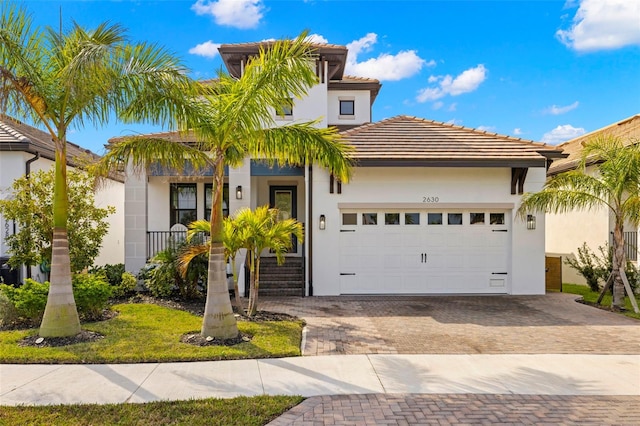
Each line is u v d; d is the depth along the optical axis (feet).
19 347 23.13
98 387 18.04
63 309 24.76
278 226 30.81
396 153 42.16
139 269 43.75
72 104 24.26
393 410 16.05
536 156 42.04
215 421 15.03
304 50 23.12
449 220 43.91
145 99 23.79
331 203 43.42
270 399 16.85
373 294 43.39
